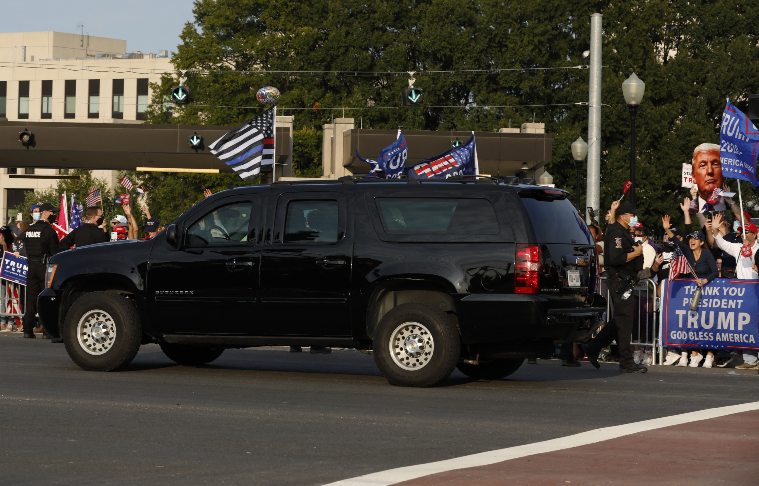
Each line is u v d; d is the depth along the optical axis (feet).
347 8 341.00
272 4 336.29
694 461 38.99
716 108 326.24
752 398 58.95
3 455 40.32
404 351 62.49
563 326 61.57
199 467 38.06
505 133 242.17
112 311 69.15
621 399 58.18
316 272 64.39
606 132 321.52
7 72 602.44
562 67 315.99
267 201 66.64
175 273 67.97
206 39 334.85
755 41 333.83
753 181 89.61
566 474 36.52
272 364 78.02
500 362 69.77
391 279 62.64
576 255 63.87
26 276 107.24
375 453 40.93
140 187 112.98
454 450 41.63
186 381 65.16
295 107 332.80
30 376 66.64
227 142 128.26
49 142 229.66
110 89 588.09
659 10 324.39
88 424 47.73
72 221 145.59
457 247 61.98
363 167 241.55
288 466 38.27
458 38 328.08
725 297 80.59
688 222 99.91
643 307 85.61
